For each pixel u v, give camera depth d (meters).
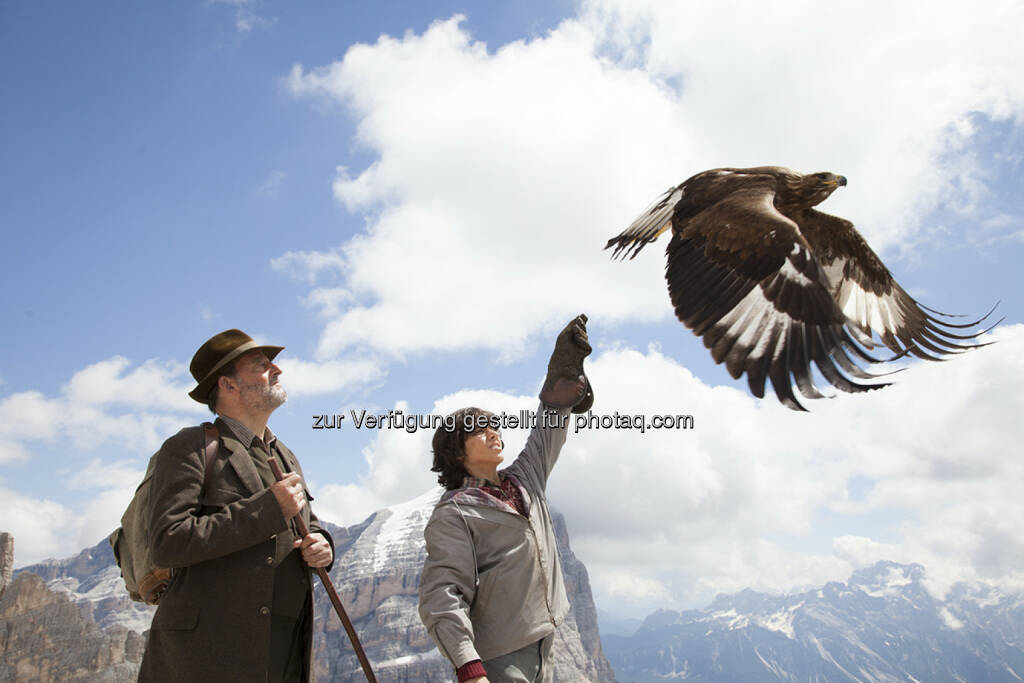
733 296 3.53
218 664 5.27
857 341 3.12
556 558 6.16
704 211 4.18
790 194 4.84
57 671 94.94
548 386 6.41
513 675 5.62
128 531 5.93
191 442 5.70
